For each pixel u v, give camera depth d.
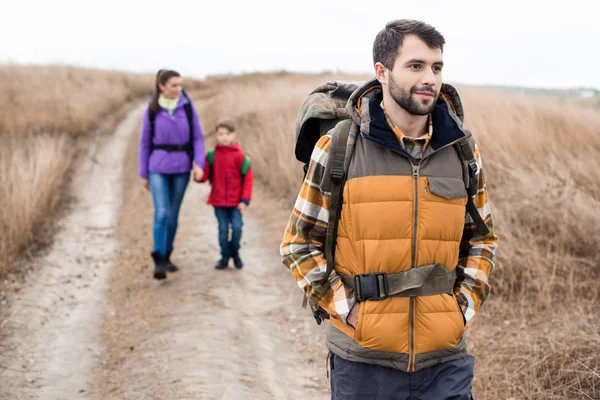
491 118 7.45
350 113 1.84
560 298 4.09
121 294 5.15
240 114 14.67
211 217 7.93
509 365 3.41
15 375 3.71
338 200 1.83
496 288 4.36
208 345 4.00
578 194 4.93
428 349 1.80
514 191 5.44
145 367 3.76
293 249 1.92
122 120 19.56
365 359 1.83
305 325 4.45
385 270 1.79
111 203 9.09
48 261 6.15
